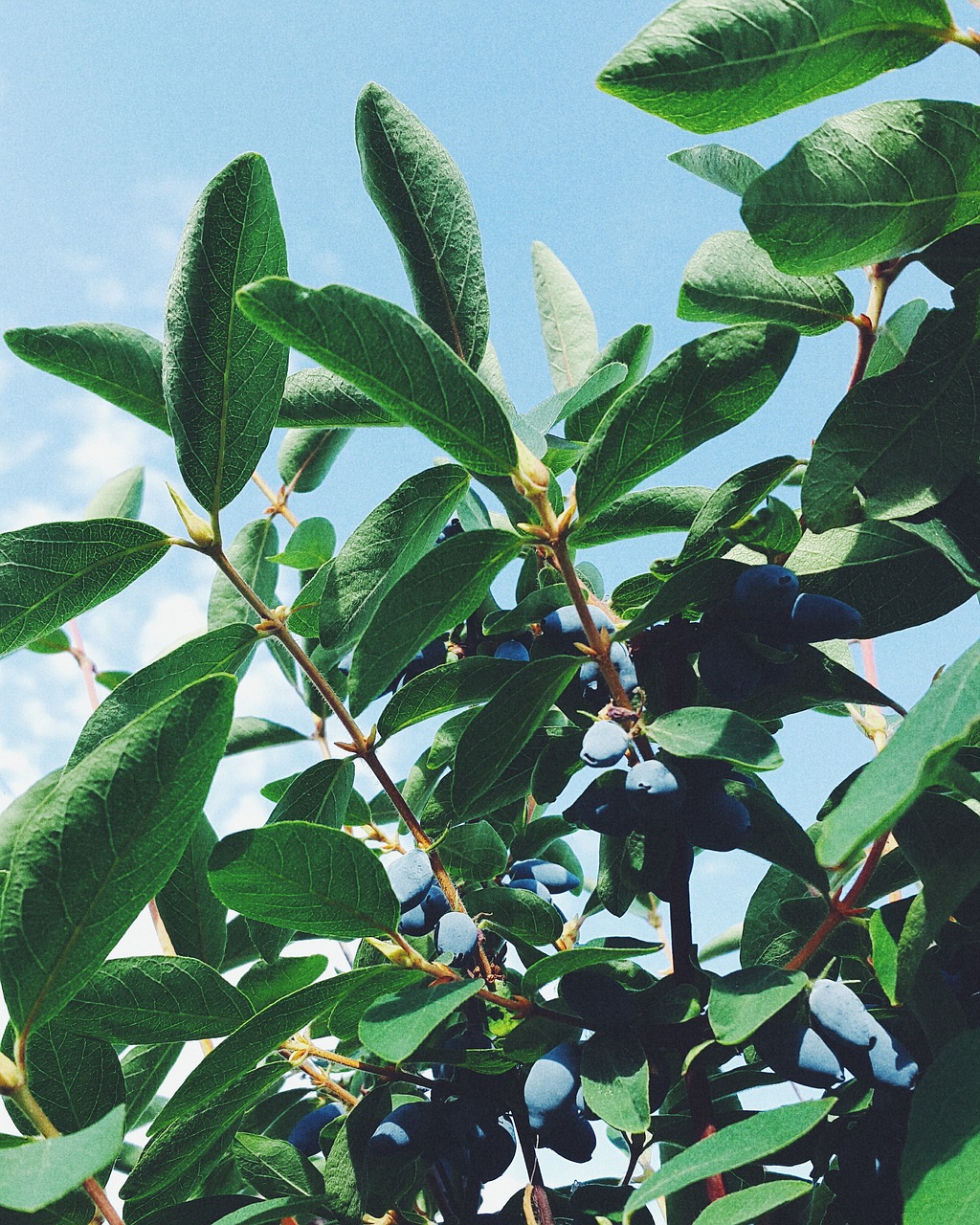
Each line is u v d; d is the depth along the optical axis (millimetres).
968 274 255
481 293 280
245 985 281
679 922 271
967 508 262
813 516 253
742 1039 234
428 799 324
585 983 258
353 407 301
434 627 259
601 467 259
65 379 289
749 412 259
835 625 259
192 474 276
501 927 289
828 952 272
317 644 337
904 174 240
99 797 222
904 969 234
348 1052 316
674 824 263
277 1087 342
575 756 292
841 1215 252
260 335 268
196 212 259
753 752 249
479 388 241
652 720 272
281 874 248
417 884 273
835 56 236
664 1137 282
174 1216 270
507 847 341
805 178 236
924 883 236
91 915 226
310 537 372
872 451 253
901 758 203
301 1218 283
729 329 254
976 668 204
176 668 280
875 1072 240
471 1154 268
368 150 278
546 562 292
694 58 230
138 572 282
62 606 281
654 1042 259
